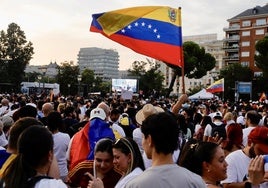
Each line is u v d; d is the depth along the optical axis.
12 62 99.81
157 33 9.32
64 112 12.91
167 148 3.31
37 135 3.38
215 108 19.03
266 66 77.25
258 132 4.88
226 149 6.09
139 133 7.17
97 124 6.25
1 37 101.06
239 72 84.62
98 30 9.51
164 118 3.36
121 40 9.40
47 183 3.26
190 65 83.25
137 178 3.20
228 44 109.69
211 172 4.01
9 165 3.41
